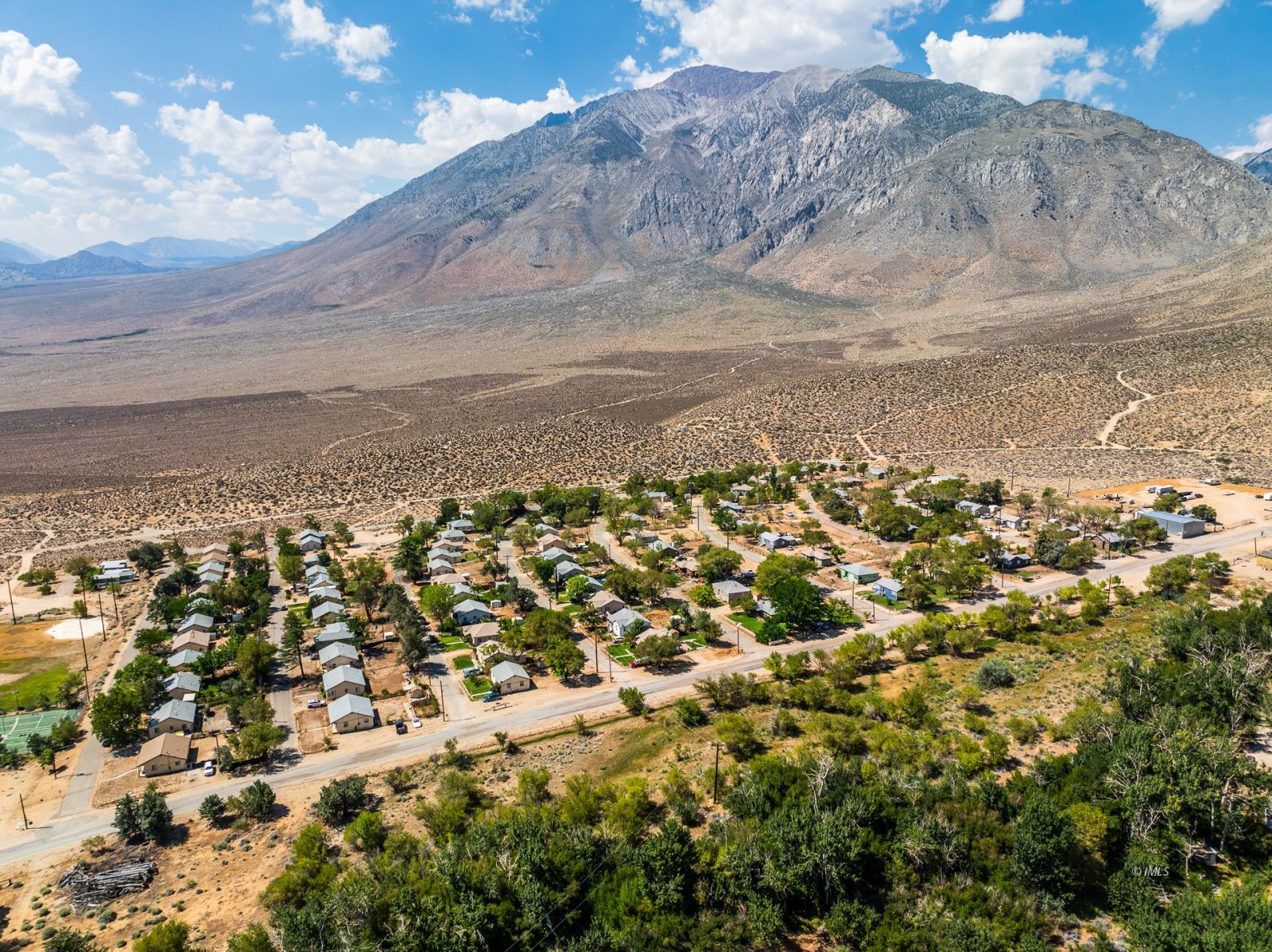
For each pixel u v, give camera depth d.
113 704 80.62
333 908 50.31
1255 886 48.91
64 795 72.94
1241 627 81.56
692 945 48.78
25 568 144.12
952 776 61.25
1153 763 58.41
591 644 102.88
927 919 48.94
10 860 63.94
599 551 132.50
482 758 76.25
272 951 49.41
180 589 127.88
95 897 58.31
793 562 119.44
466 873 53.03
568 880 53.38
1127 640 90.12
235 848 64.19
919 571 115.38
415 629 99.50
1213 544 125.19
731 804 60.41
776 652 96.88
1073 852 53.47
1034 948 45.81
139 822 65.44
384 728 83.19
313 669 98.56
